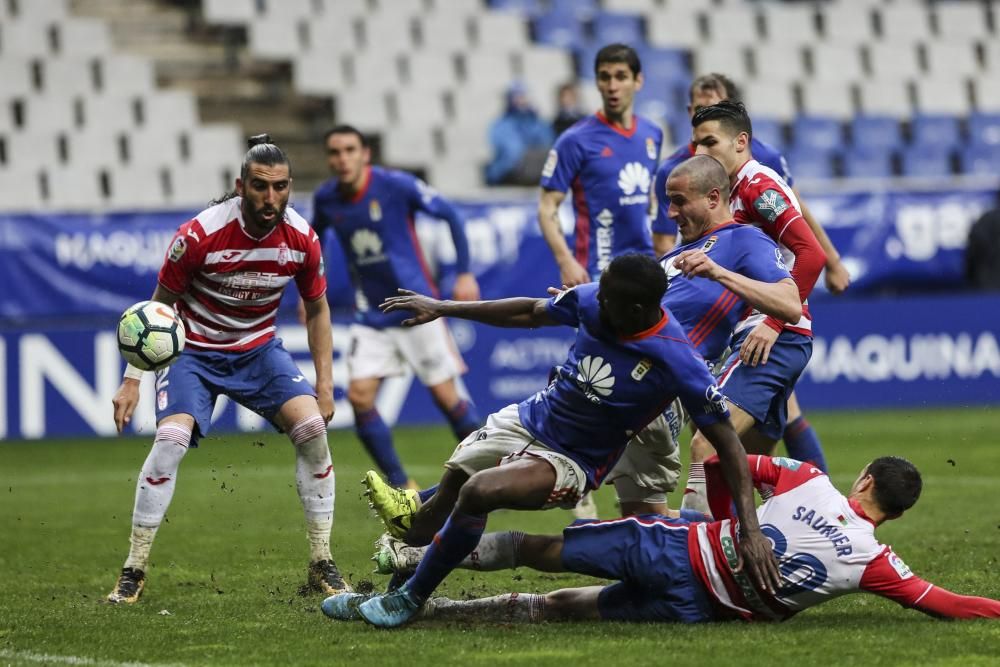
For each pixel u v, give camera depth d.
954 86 74.38
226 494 35.94
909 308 55.53
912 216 55.75
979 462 40.22
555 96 67.75
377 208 32.91
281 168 20.83
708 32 72.81
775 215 21.58
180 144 60.91
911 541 26.42
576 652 16.53
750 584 17.80
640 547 18.11
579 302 18.00
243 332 22.33
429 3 69.62
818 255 21.36
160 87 64.38
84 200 58.38
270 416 22.45
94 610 20.41
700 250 20.23
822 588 17.75
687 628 17.86
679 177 21.03
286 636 18.05
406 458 41.97
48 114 59.62
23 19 61.94
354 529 29.45
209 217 21.45
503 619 18.69
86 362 48.84
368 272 33.16
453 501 19.27
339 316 49.91
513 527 29.72
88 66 61.22
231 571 24.25
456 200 51.50
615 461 18.55
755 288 19.39
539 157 60.62
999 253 55.59
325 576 21.94
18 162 58.19
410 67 66.19
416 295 19.83
